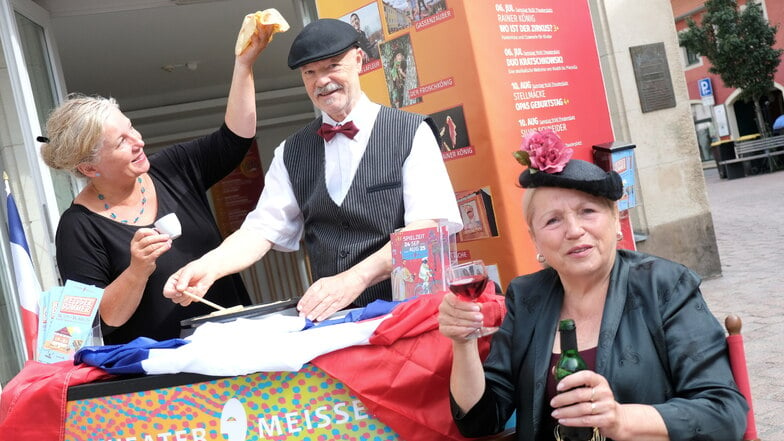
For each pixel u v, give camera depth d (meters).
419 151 2.89
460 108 3.71
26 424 2.27
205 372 2.18
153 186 3.12
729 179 22.97
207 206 3.29
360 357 2.22
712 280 7.89
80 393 2.26
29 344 3.02
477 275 1.99
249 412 2.23
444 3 3.67
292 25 8.54
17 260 3.07
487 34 3.66
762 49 25.09
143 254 2.67
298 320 2.37
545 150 2.05
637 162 7.59
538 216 2.10
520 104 3.76
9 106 5.67
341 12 4.20
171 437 2.24
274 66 10.26
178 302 2.75
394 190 2.87
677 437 1.83
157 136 11.31
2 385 5.91
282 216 3.12
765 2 28.70
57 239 2.98
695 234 7.88
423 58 3.82
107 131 2.80
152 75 9.98
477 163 3.69
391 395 2.23
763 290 7.09
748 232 11.27
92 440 2.27
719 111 31.98
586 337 2.11
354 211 2.89
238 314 2.53
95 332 2.58
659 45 7.66
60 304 2.59
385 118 2.95
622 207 4.10
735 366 1.98
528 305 2.24
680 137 7.77
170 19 7.79
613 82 7.54
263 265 9.77
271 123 11.13
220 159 3.30
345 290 2.56
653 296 2.03
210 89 11.24
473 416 2.13
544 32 3.94
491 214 3.69
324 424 2.24
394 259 2.58
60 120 2.82
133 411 2.24
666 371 1.99
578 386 1.79
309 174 3.04
